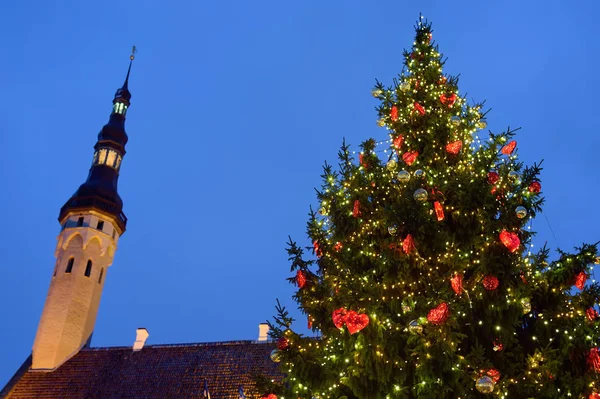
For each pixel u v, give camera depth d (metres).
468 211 13.27
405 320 12.98
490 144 14.50
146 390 30.58
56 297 37.56
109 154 45.16
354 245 15.02
